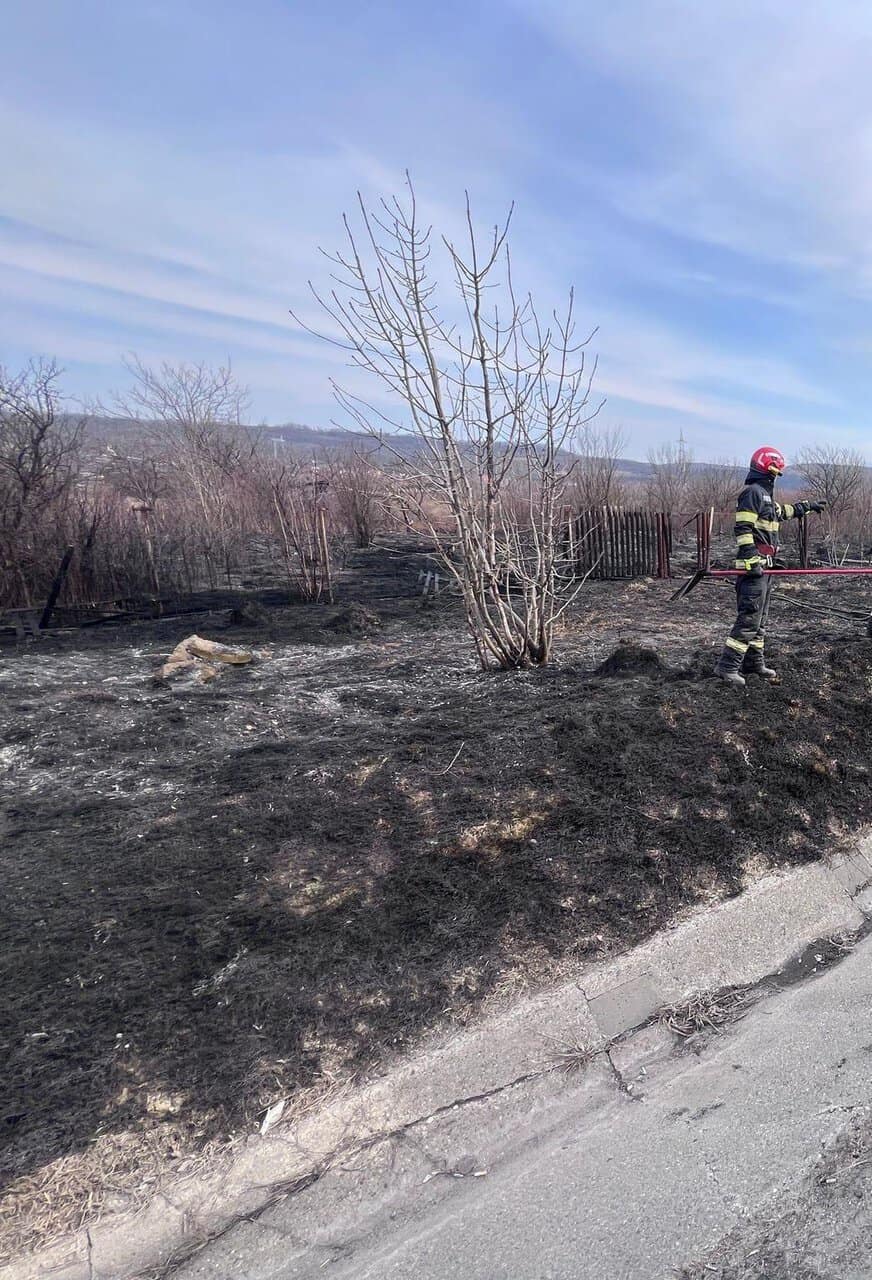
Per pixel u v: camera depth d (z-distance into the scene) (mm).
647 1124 2434
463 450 5922
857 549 15188
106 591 9758
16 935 3074
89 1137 2213
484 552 6164
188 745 5023
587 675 6113
